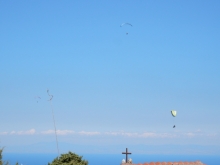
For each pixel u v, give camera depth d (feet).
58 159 191.72
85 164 190.90
